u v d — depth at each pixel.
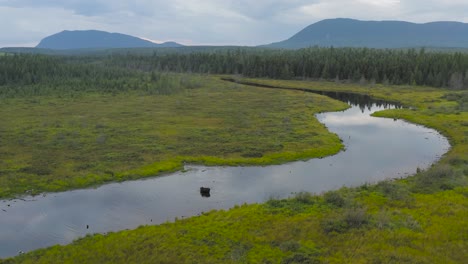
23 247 26.16
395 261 21.58
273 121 72.81
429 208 29.42
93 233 28.12
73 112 83.88
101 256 23.28
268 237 25.25
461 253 22.52
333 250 23.16
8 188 37.00
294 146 54.12
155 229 27.22
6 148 51.72
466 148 51.38
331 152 51.91
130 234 26.48
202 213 31.00
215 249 23.73
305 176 42.34
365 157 50.06
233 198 35.59
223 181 40.56
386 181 36.84
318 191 37.38
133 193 36.78
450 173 37.88
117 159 46.91
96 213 31.95
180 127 67.19
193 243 24.66
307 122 72.12
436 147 54.88
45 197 35.56
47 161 45.81
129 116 78.69
